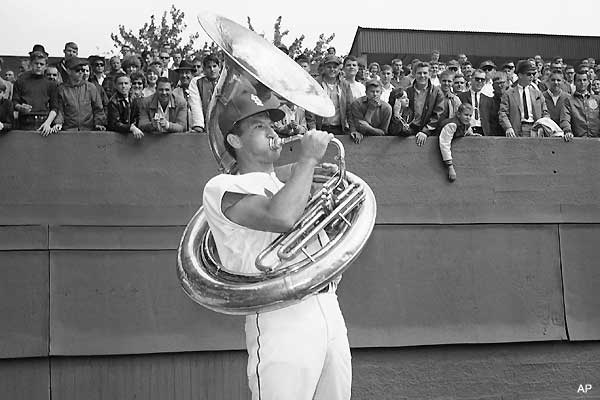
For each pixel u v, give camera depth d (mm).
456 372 5898
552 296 6059
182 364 5566
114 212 5562
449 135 5973
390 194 5941
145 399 5488
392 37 18266
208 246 3096
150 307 5520
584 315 6082
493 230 6039
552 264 6090
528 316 6000
